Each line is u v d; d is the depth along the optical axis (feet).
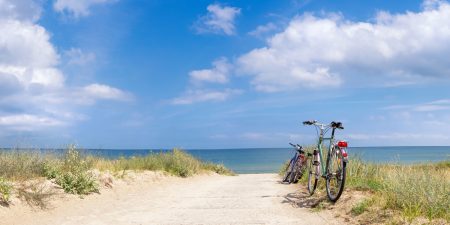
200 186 48.52
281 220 25.46
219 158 374.02
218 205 31.55
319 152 32.86
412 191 24.23
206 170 80.79
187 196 37.78
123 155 61.67
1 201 26.84
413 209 22.88
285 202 31.81
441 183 25.00
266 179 59.88
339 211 26.43
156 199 35.83
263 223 24.75
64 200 31.48
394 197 24.79
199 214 27.94
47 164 37.32
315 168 33.42
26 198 28.40
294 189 40.19
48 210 28.43
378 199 25.58
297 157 47.78
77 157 40.55
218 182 55.88
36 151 38.73
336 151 29.01
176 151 74.49
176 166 64.75
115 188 40.47
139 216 27.63
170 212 29.01
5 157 35.68
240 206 30.73
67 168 38.04
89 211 29.37
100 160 52.60
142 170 55.98
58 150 40.45
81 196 33.63
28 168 35.63
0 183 28.27
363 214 24.34
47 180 34.81
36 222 25.41
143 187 44.19
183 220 26.04
